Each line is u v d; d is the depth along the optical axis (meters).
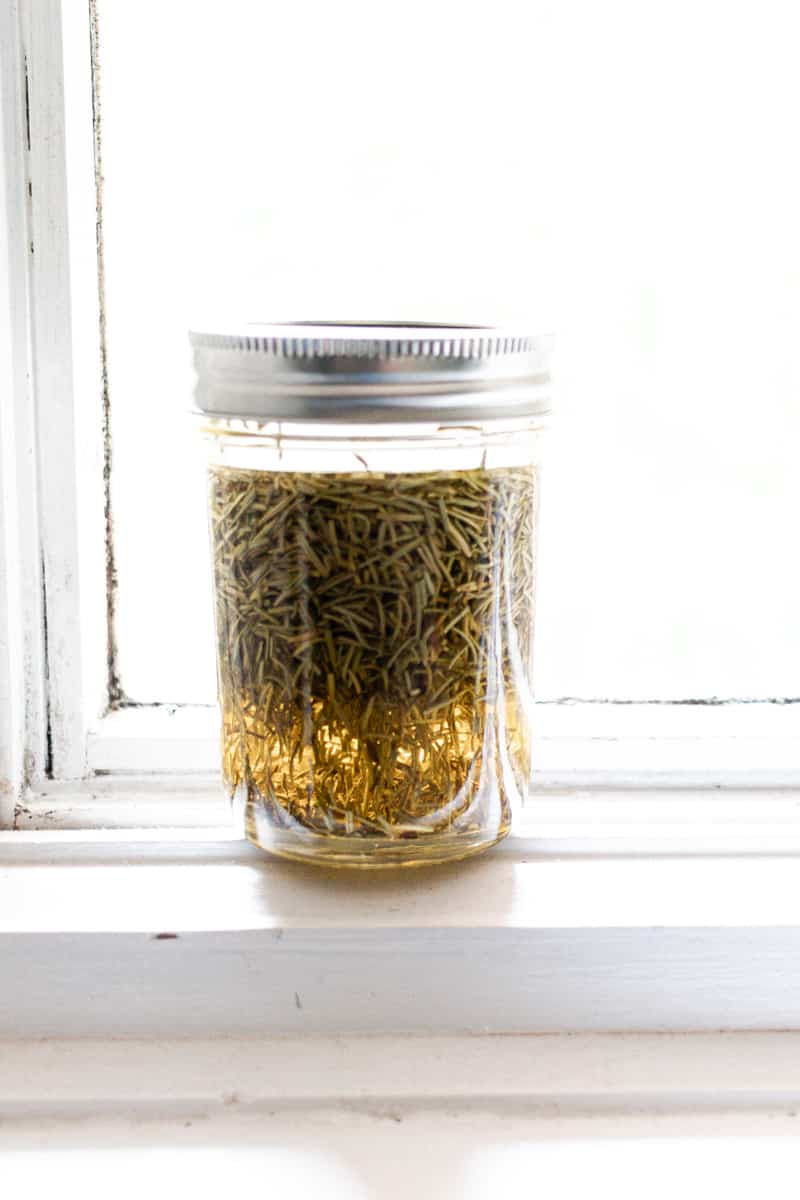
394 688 0.59
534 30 0.77
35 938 0.61
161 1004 0.62
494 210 0.79
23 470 0.69
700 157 0.79
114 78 0.72
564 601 0.85
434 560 0.58
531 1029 0.63
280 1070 0.60
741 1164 0.56
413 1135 0.57
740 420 0.83
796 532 0.84
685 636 0.85
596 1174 0.55
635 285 0.81
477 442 0.58
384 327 0.66
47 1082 0.59
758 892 0.66
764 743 0.76
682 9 0.77
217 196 0.78
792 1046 0.62
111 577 0.77
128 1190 0.54
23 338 0.68
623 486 0.84
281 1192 0.54
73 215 0.68
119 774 0.74
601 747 0.76
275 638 0.60
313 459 0.57
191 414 0.61
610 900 0.65
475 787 0.62
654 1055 0.61
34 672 0.72
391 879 0.67
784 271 0.81
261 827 0.63
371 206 0.79
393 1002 0.62
